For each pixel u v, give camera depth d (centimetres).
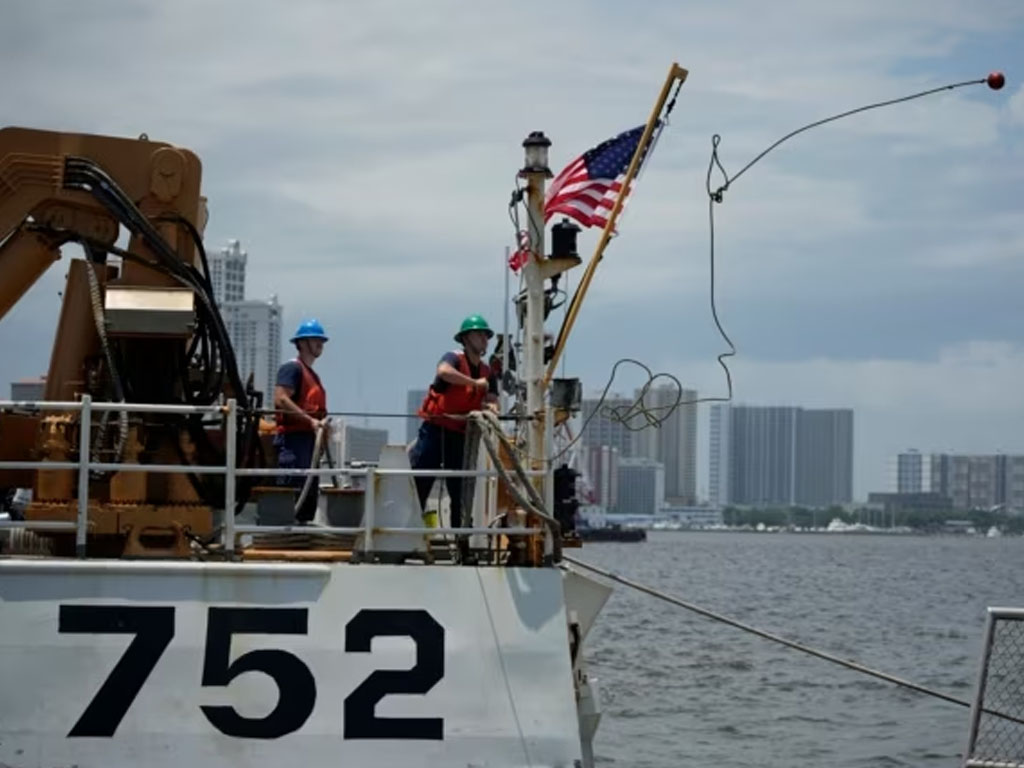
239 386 1274
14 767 1077
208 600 1106
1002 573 10200
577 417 1316
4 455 1326
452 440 1352
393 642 1117
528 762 1112
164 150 1277
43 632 1091
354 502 1226
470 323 1352
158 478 1232
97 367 1280
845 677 3306
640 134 1359
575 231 1302
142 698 1094
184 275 1254
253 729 1098
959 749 2467
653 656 3675
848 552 16250
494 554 1282
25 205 1266
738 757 2372
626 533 19075
